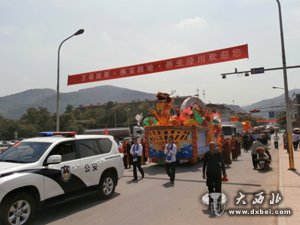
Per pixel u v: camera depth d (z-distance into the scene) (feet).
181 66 54.24
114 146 33.40
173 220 23.85
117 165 32.78
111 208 27.73
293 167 49.14
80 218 24.85
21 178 22.27
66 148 27.27
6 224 21.12
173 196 32.37
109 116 410.31
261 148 53.06
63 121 345.31
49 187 24.44
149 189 36.50
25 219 22.39
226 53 50.67
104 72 62.54
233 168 55.47
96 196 32.48
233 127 107.24
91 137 30.73
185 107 61.93
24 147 26.30
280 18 54.49
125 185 39.37
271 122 368.89
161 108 60.85
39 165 24.17
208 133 67.87
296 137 92.38
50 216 25.49
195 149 58.80
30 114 380.37
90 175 28.89
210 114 70.13
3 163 23.79
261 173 48.65
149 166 61.05
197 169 54.75
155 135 59.52
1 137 344.69
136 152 43.86
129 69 60.08
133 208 27.63
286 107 51.98
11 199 21.57
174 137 58.03
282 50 54.03
